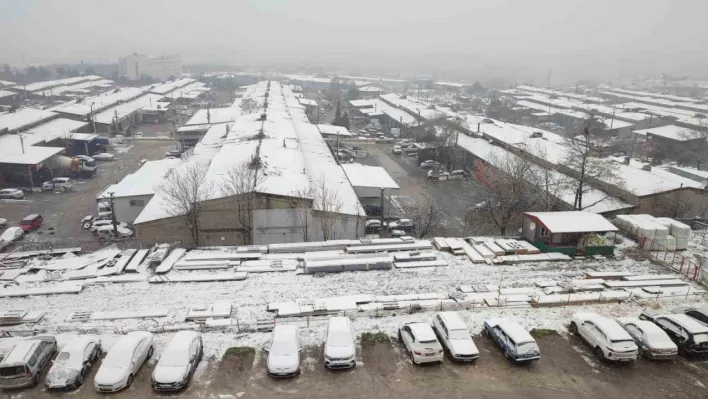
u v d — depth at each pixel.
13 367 23.62
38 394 23.61
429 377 25.09
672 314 29.69
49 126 101.06
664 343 26.92
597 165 51.00
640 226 44.19
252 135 72.25
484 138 91.62
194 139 101.88
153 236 47.47
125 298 33.94
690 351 27.12
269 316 31.41
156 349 27.28
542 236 43.22
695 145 96.31
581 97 190.12
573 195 57.16
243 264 39.06
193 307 32.31
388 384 24.52
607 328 27.27
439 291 35.28
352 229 49.94
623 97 199.62
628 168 64.06
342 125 127.88
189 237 48.03
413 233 55.91
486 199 58.31
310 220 48.53
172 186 50.19
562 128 132.38
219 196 46.84
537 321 30.77
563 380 25.16
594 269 39.50
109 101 135.00
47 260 40.56
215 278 36.62
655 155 93.50
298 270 38.28
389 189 62.69
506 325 27.89
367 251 41.88
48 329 29.58
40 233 54.97
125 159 91.44
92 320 30.77
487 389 24.30
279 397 23.47
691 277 37.88
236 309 32.38
